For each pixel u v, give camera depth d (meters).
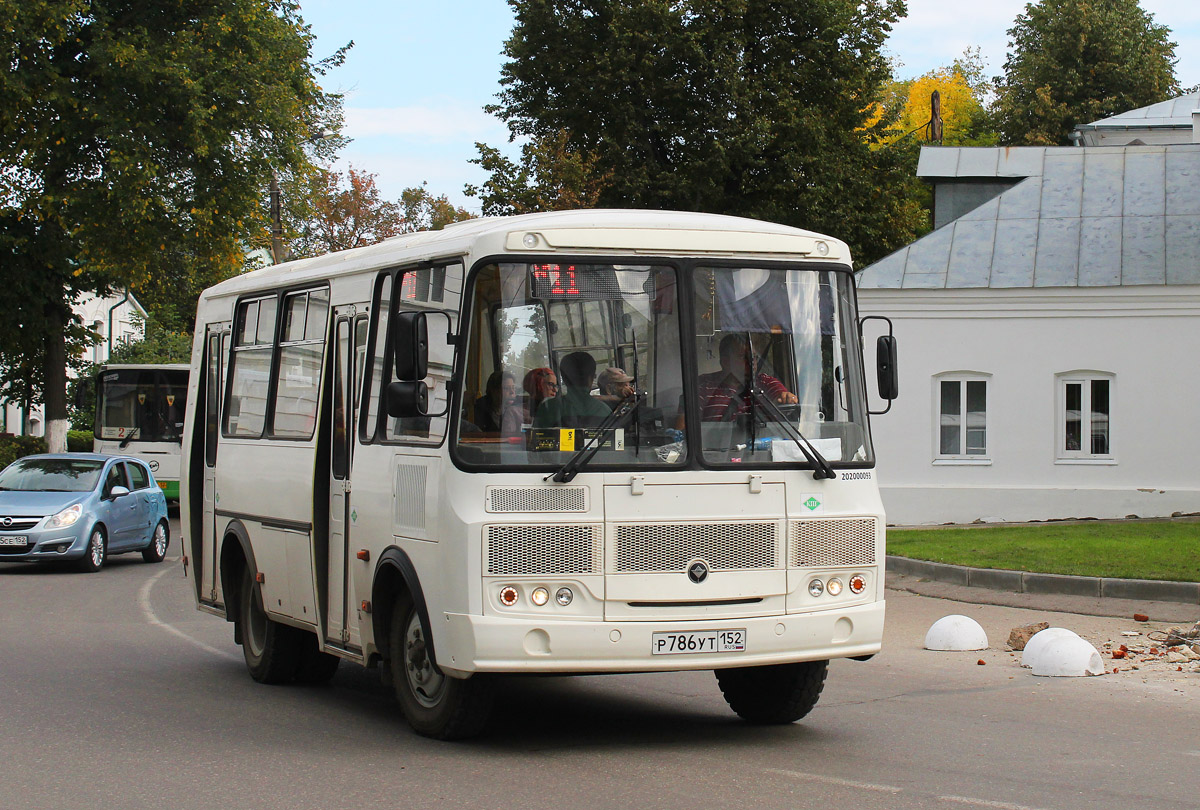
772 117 37.03
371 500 8.80
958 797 6.73
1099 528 21.41
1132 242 26.44
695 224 8.09
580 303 7.83
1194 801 6.67
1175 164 28.61
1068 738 8.37
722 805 6.57
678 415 7.84
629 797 6.75
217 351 12.38
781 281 8.24
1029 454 26.06
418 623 8.30
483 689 8.06
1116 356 25.64
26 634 13.92
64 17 31.38
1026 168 29.92
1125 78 61.22
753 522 7.88
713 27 36.31
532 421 7.65
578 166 42.56
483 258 7.77
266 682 10.89
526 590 7.51
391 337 8.74
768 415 8.03
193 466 12.73
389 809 6.56
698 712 9.45
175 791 7.02
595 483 7.63
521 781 7.14
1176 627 12.99
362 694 10.45
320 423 9.73
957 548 18.86
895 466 26.58
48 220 34.38
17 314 34.59
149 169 32.00
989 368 26.23
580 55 37.19
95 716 9.34
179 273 44.72
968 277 26.41
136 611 16.08
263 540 10.77
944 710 9.45
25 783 7.23
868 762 7.63
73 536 20.75
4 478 21.95
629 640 7.57
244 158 34.16
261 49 34.03
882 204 39.91
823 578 8.07
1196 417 25.31
